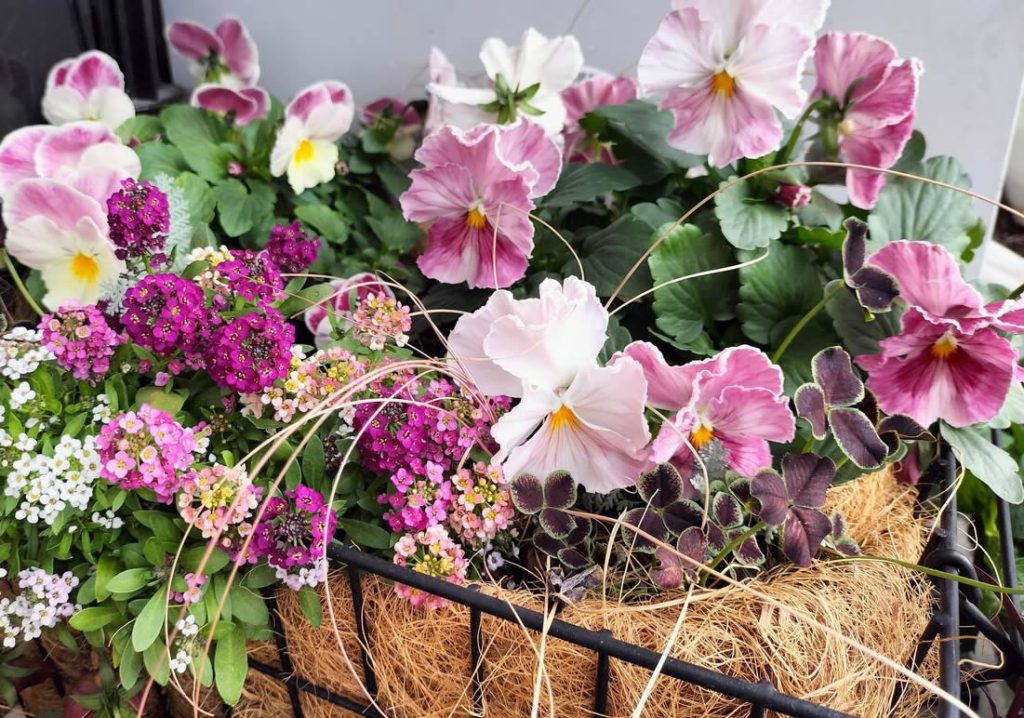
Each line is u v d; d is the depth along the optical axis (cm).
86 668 102
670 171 118
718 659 73
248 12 152
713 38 94
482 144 94
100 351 83
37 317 117
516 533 86
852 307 94
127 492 81
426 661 80
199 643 81
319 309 104
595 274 104
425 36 147
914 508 98
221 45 141
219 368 80
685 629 74
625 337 93
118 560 83
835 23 129
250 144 129
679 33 96
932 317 77
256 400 84
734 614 74
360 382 79
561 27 141
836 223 108
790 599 75
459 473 83
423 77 150
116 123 123
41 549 85
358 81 153
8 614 84
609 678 75
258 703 97
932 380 84
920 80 129
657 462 76
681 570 75
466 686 80
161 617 77
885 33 128
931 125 132
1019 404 92
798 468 74
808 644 73
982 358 80
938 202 102
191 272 89
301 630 85
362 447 84
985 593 102
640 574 82
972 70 126
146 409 78
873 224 101
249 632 83
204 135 128
